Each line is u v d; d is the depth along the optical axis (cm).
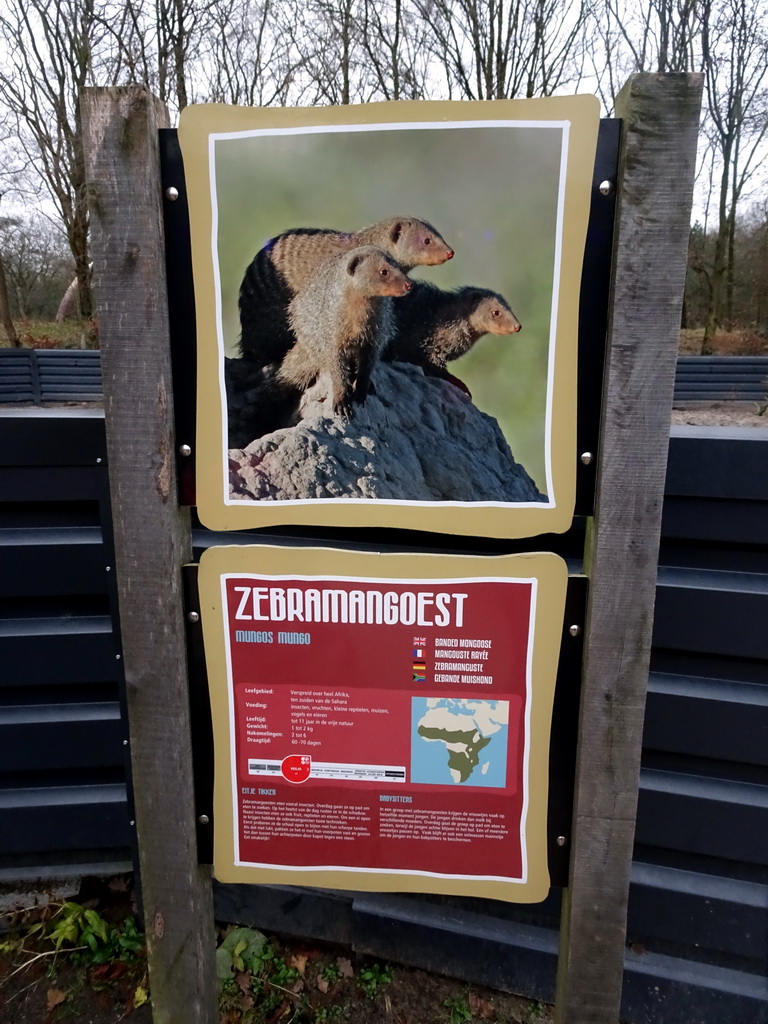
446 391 122
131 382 126
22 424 186
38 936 211
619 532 122
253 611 135
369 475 127
